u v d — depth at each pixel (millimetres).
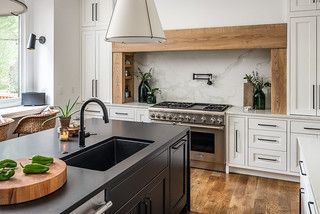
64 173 1387
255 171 4023
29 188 1194
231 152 4047
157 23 2365
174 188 2521
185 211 2930
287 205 3146
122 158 2404
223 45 4082
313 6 3498
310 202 1415
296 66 3643
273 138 3797
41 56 4801
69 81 5004
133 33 2240
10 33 4656
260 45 3871
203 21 4473
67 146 2096
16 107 4492
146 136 2436
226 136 4051
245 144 3959
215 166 4223
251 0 4160
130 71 5184
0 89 4570
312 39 3537
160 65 5023
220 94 4648
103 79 4980
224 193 3453
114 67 4867
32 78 4910
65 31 4863
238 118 3965
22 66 4781
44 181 1245
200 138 4199
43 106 4590
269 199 3295
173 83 4949
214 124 4035
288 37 3652
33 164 1393
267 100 4332
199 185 3693
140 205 1837
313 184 1436
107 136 2426
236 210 3033
